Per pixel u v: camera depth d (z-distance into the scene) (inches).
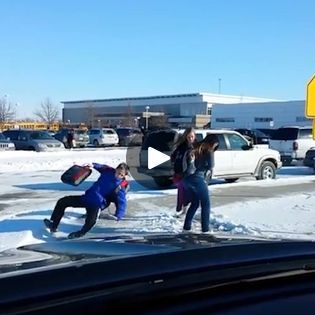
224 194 584.7
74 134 2015.3
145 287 63.3
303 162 916.0
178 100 4672.7
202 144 369.1
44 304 56.8
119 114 4835.1
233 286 68.3
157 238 108.5
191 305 63.2
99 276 64.0
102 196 374.9
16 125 3395.7
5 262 87.3
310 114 434.6
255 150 729.6
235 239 100.3
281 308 65.7
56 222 385.7
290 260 78.5
